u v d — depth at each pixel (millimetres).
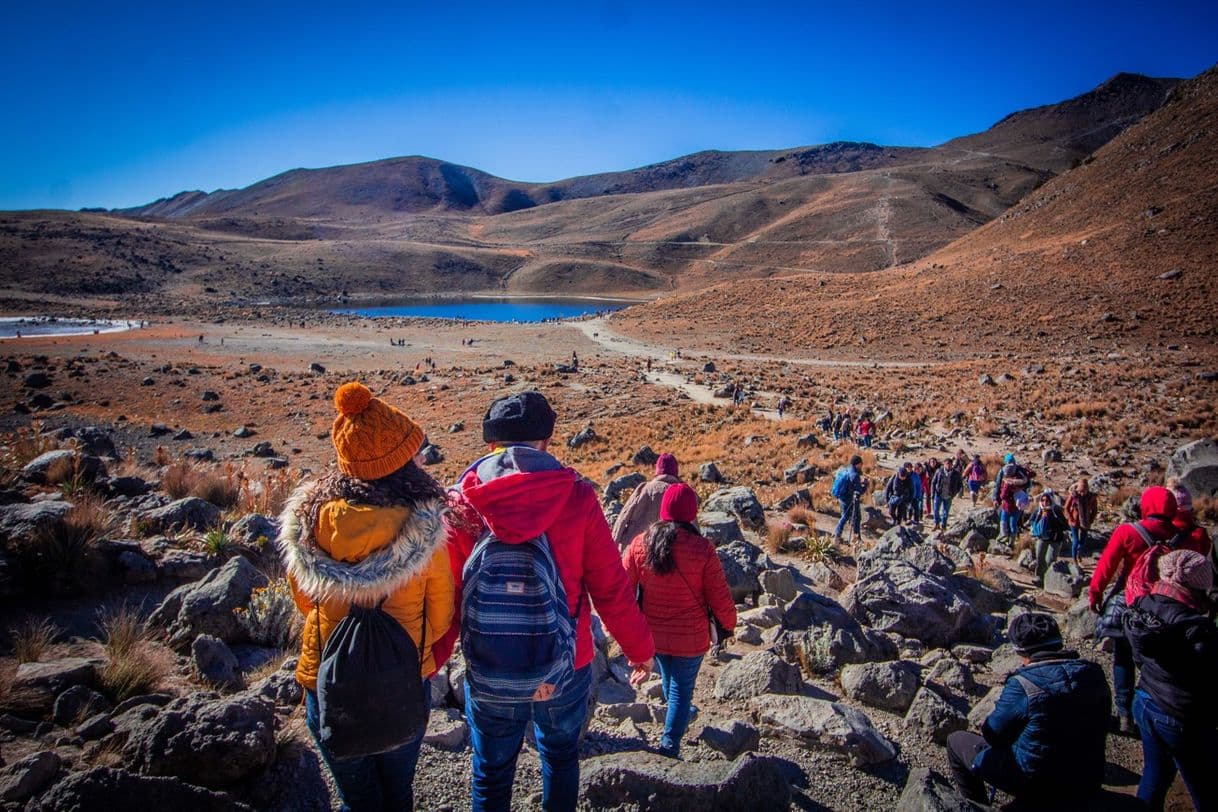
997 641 6086
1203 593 3537
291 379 61875
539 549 2145
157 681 3900
